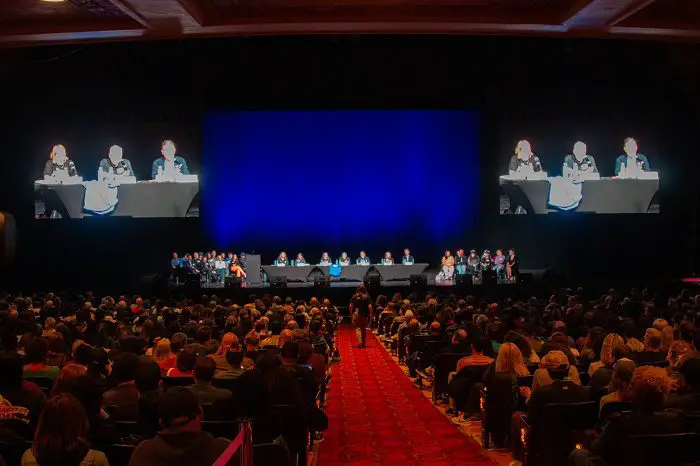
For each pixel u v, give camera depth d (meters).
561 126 25.41
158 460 3.62
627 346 7.62
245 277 25.84
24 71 24.38
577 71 25.00
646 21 13.11
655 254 25.73
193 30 12.92
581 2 11.80
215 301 16.34
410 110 27.67
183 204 25.36
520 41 23.56
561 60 24.22
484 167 27.52
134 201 25.34
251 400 5.31
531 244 26.55
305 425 5.98
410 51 24.11
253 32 13.21
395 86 25.20
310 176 28.66
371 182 28.75
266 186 28.56
